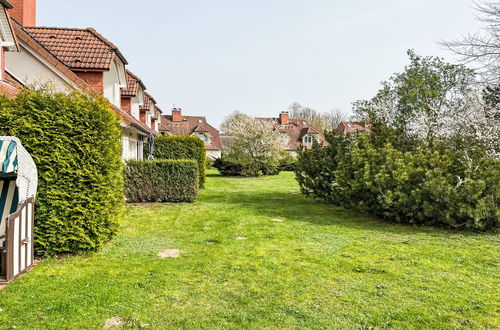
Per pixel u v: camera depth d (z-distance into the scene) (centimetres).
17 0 1299
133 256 575
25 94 556
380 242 682
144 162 1217
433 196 777
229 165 2767
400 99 1191
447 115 1032
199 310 377
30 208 505
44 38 1234
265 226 833
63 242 550
